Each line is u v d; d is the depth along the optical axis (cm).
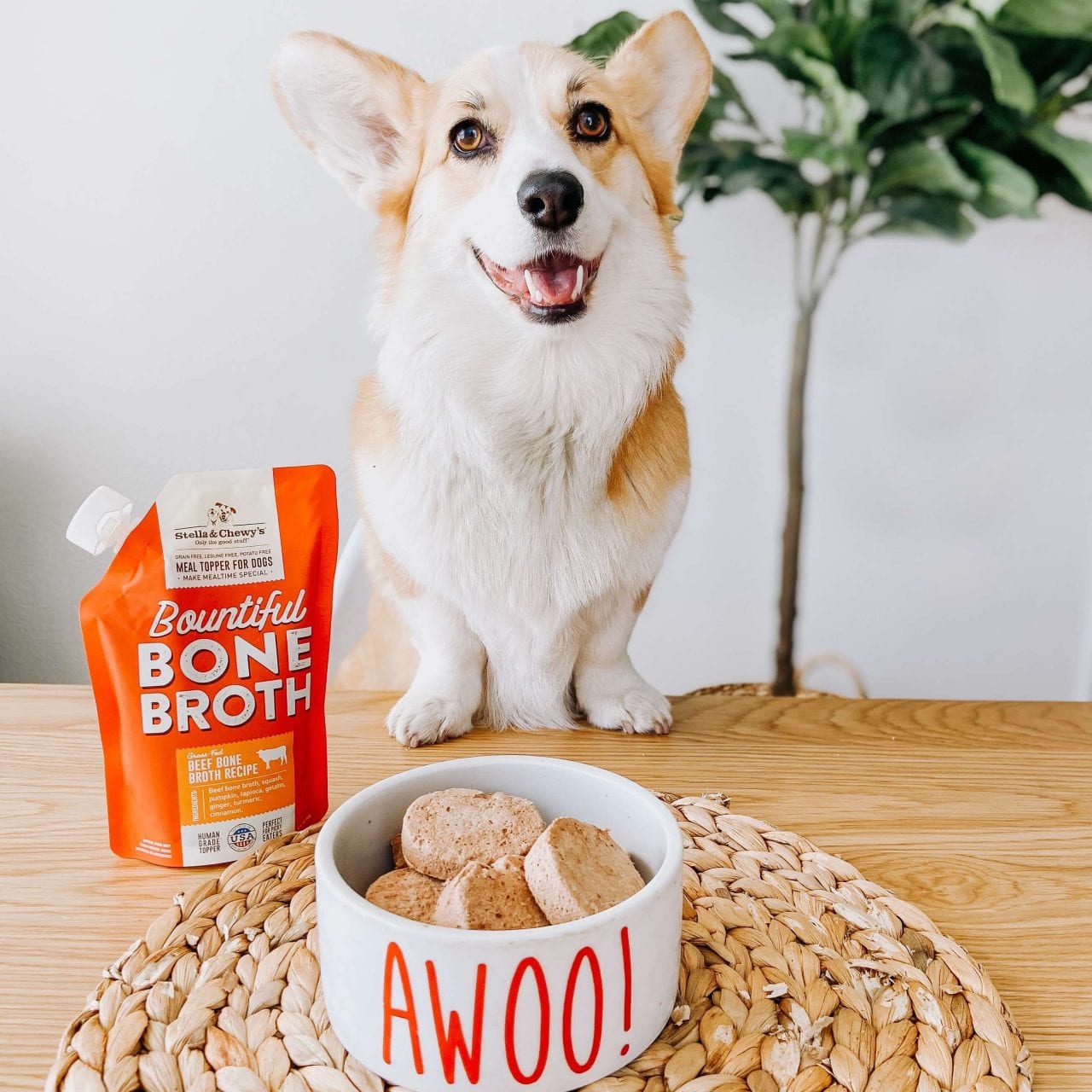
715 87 157
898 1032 54
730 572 185
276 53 99
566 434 95
